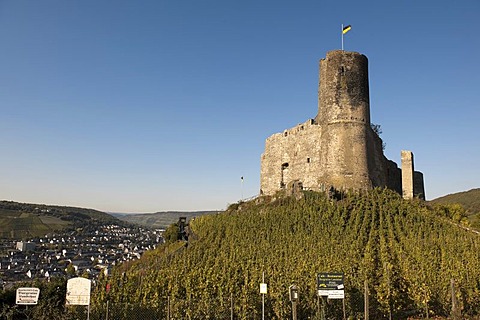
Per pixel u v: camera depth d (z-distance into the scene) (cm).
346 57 5819
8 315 1936
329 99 5797
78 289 1998
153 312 2491
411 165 6588
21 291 1991
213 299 2681
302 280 2745
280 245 4097
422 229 4350
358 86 5775
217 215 5766
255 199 6047
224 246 4394
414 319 2773
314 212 4762
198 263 3753
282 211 5019
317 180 5756
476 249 3762
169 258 4544
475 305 2919
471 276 3062
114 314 2397
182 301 2577
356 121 5672
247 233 4681
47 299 2102
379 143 6028
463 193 13050
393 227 4384
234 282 2838
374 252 3691
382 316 2786
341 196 5247
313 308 2580
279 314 2536
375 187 5553
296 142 6206
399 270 3109
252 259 3578
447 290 2847
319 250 3731
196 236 5431
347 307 2658
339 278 2141
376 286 2828
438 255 3562
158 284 2942
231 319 2372
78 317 2162
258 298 2630
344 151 5569
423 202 5722
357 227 4369
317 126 5919
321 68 6006
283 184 6341
